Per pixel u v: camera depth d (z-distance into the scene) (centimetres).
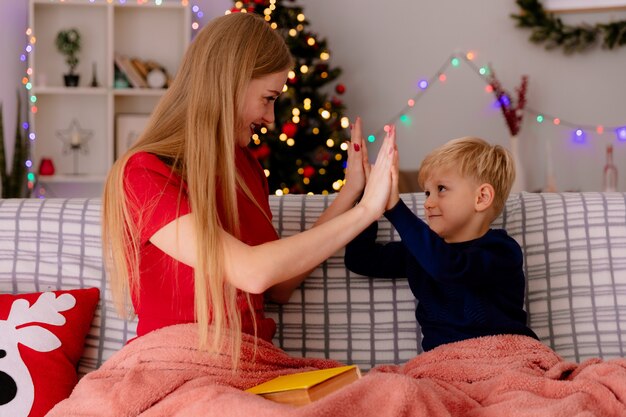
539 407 139
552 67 562
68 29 530
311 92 496
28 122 526
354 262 191
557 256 196
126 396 143
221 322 154
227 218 159
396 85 570
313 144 493
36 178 518
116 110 540
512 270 177
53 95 531
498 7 564
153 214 151
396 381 131
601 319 193
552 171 554
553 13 560
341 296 194
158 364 151
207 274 151
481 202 183
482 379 157
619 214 197
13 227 192
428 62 568
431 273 170
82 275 190
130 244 158
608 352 192
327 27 569
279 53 166
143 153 155
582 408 136
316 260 154
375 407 130
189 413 135
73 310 181
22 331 173
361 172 186
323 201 199
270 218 185
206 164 153
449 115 569
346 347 192
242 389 151
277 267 149
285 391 137
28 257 191
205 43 160
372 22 569
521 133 563
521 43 563
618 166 559
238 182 169
